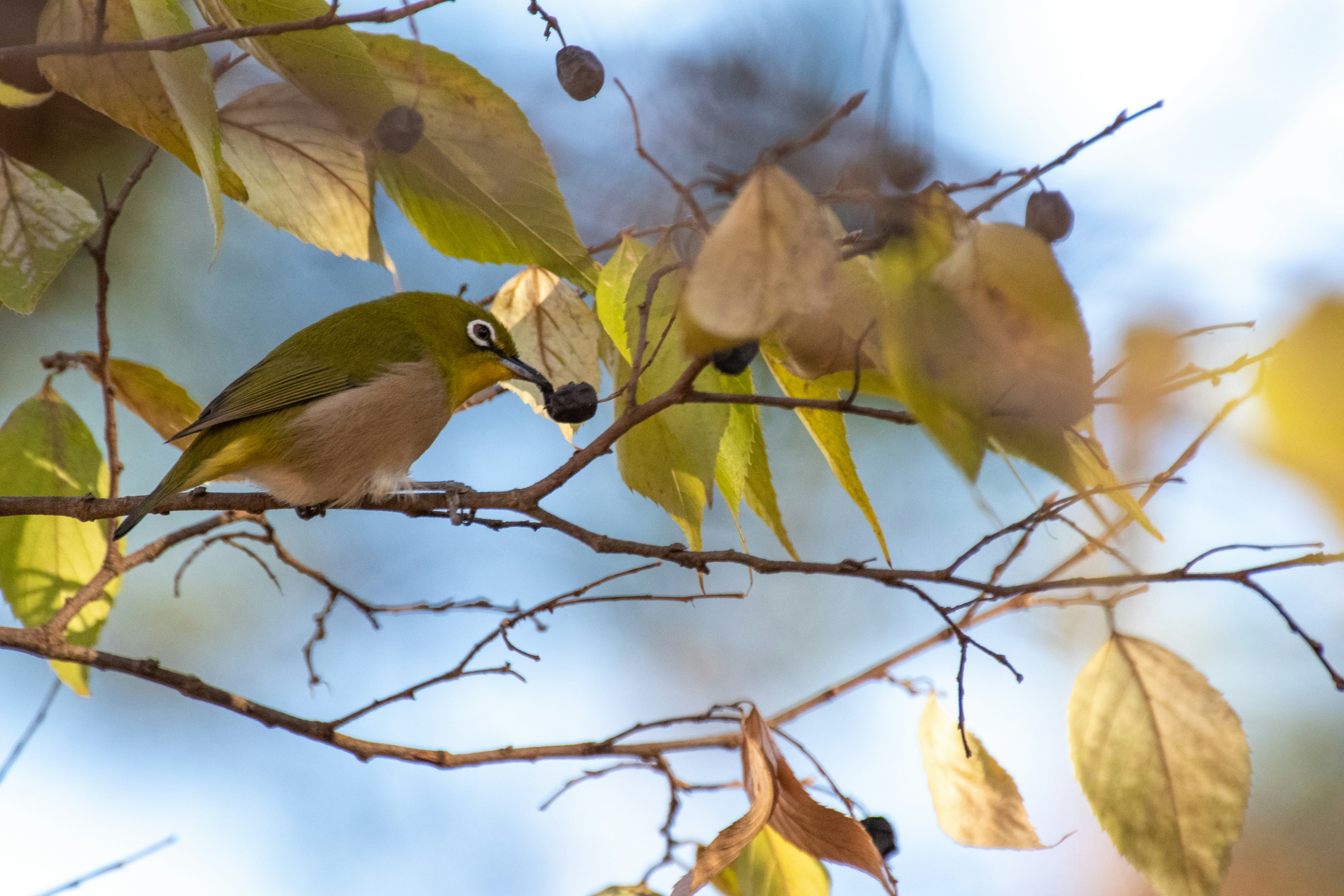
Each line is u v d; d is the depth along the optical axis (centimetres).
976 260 386
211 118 575
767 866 731
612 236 959
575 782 753
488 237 741
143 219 1304
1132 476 334
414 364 889
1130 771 660
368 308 930
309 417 846
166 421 899
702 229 529
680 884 614
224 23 660
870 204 398
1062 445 409
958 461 367
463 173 720
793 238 408
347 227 774
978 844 739
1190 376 332
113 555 778
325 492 866
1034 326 378
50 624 738
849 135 424
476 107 708
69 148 1224
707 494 636
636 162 976
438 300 947
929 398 373
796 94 903
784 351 587
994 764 751
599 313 675
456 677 724
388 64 704
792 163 483
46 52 538
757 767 656
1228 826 639
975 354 375
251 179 749
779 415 1443
